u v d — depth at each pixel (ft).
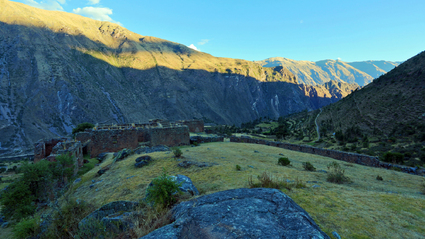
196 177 40.06
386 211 21.08
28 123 555.28
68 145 82.48
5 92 614.34
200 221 12.66
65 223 23.29
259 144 110.52
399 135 239.09
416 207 22.22
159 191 23.45
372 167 62.03
